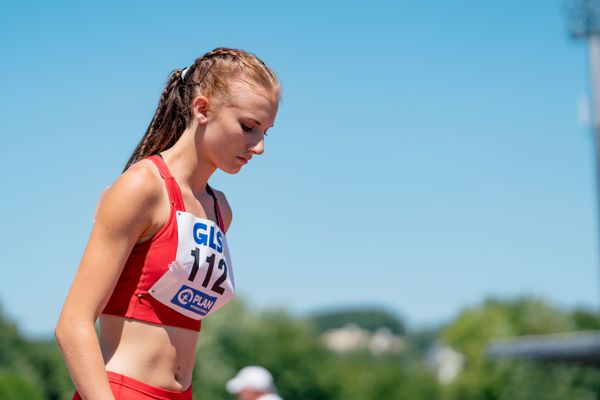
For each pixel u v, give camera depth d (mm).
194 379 68312
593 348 34938
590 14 38938
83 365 3582
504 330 79500
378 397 80750
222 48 4117
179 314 3908
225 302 4156
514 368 73125
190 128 4043
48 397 61625
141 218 3758
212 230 4023
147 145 4133
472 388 75125
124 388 3742
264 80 3996
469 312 82812
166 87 4172
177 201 3898
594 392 70750
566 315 86062
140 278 3812
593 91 39219
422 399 79125
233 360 72375
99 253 3691
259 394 12359
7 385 50438
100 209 3764
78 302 3650
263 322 81312
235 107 3963
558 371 71250
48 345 64250
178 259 3834
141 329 3818
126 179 3783
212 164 4082
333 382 80125
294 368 78562
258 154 4035
